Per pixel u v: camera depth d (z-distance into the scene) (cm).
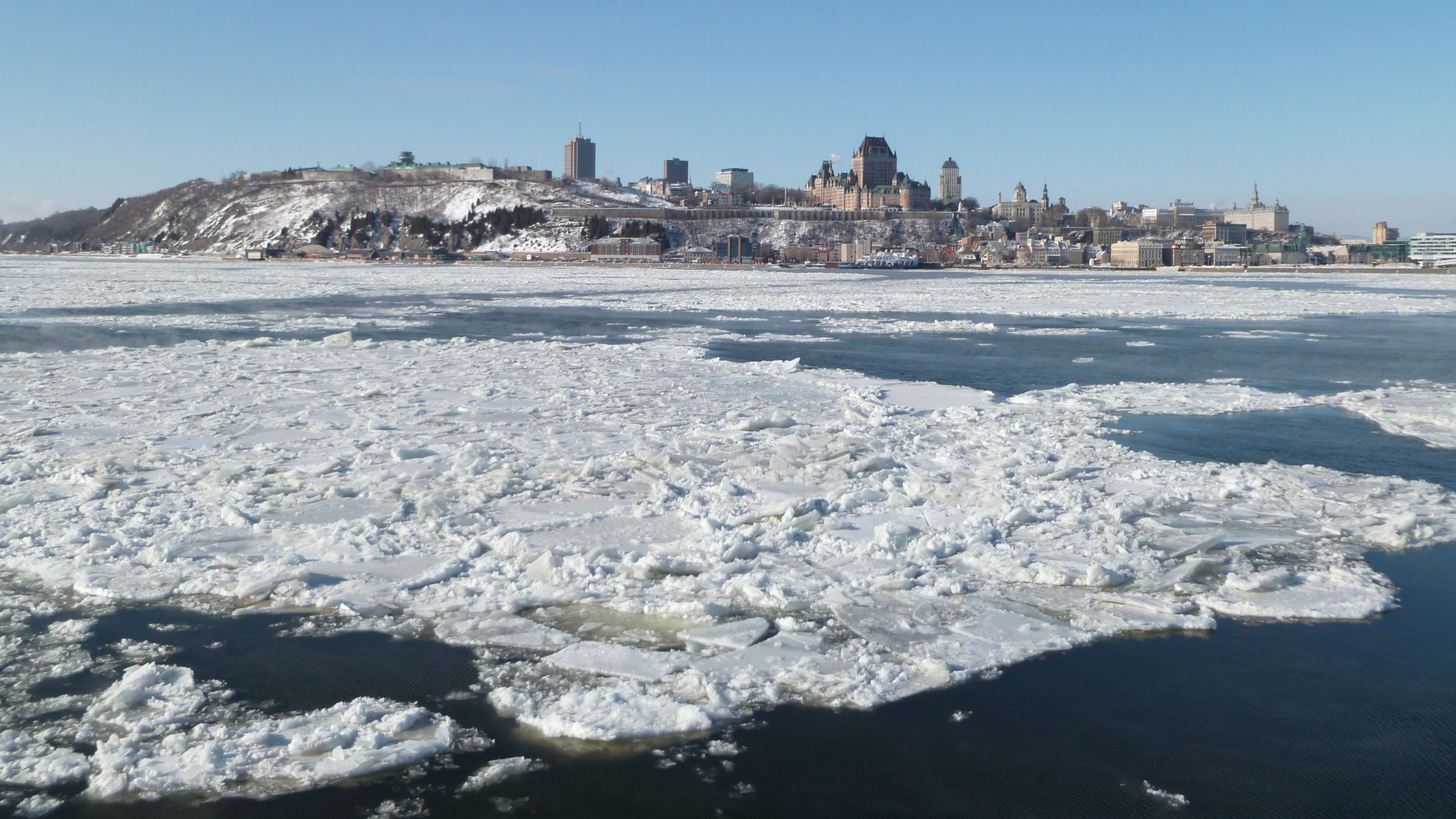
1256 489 1872
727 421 2531
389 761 925
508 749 959
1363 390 3297
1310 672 1121
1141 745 970
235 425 2419
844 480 1900
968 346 4756
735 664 1124
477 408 2711
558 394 2950
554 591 1310
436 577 1363
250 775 908
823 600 1301
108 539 1489
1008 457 2078
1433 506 1752
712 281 14050
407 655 1146
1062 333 5531
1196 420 2662
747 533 1536
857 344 4847
